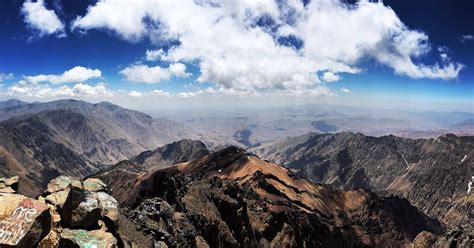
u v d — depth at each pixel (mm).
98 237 33312
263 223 143625
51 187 39062
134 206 117875
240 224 117125
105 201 37625
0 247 27719
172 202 107375
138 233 55031
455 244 195500
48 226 30594
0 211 29203
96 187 41750
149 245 53312
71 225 33188
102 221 35812
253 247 118500
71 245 31469
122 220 55344
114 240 33719
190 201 111312
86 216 33625
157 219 75062
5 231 28344
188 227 84312
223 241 99750
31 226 28922
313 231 170000
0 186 37312
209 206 115312
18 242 28031
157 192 116375
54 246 31016
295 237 145250
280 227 146625
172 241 60656
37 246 30062
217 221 103125
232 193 130500
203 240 85625
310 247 151750
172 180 115812
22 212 29281
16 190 38344
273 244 137625
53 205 35562
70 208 33406
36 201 30328
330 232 197625
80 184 40469
